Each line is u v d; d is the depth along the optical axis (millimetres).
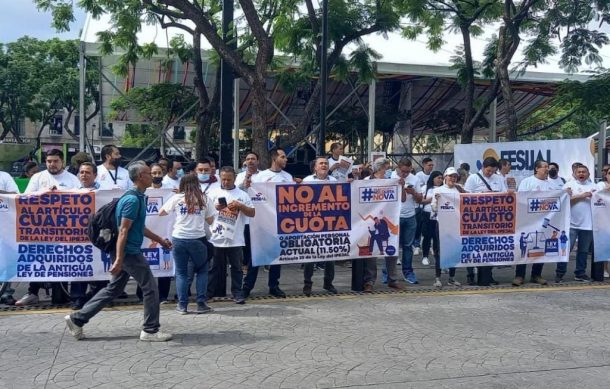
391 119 22438
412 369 6133
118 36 15500
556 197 10414
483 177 11188
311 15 13539
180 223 8016
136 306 8539
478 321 7969
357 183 9562
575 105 17984
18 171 19531
